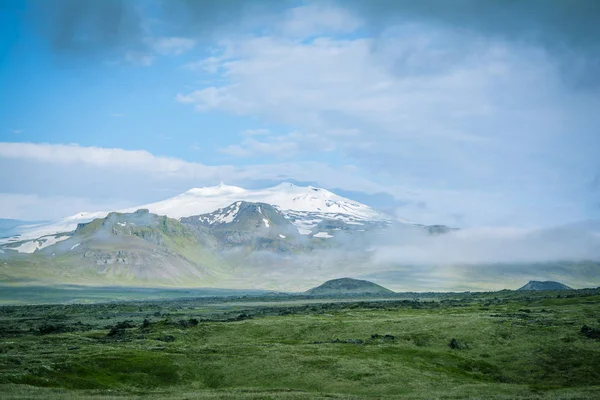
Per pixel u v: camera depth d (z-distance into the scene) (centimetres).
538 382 13388
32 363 13000
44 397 10131
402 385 12325
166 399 10388
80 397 10306
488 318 19125
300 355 14412
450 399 11062
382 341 16475
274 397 10831
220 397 10762
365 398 10956
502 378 13725
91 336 19612
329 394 11331
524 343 15600
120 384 12456
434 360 14425
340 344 16100
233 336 18638
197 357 14262
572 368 13850
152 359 13850
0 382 11388
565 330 16400
